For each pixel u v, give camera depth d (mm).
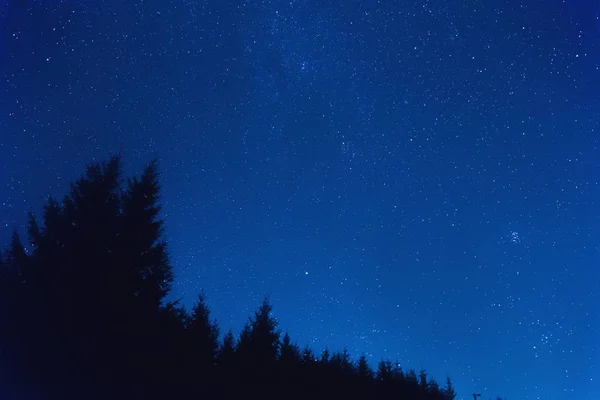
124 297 13188
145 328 13523
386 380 28047
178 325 15586
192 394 15547
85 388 11961
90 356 12125
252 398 18047
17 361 11430
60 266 12500
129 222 14242
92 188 13977
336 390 24141
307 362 22984
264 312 19547
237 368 18062
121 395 12641
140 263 14211
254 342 18797
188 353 15617
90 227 13398
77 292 12336
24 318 11656
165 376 14211
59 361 11719
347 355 27000
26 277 12375
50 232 13156
